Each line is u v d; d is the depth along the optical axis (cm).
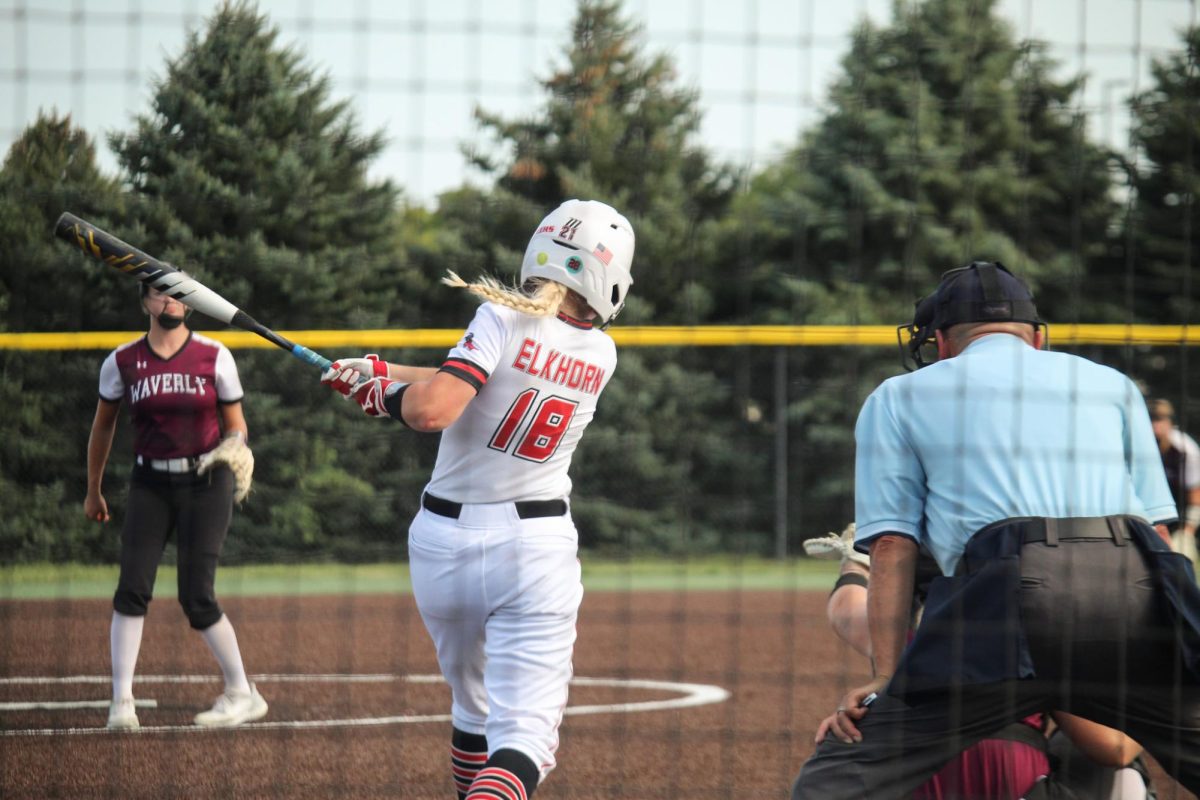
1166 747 1163
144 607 1966
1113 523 1166
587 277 1269
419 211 6138
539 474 1273
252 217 4525
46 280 3953
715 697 2359
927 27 6869
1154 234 6469
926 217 6794
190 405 1962
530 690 1245
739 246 6900
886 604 1217
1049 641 1129
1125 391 1260
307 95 4566
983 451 1205
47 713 2095
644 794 1648
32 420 4038
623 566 5297
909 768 1170
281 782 1664
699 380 6394
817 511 6319
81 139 3409
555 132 6575
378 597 3928
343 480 4934
